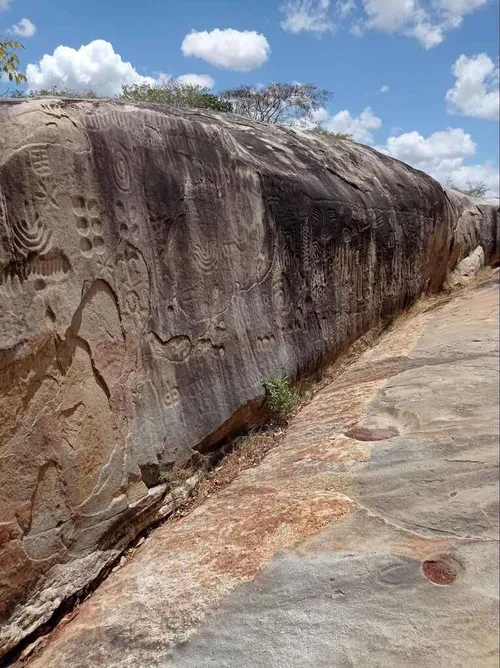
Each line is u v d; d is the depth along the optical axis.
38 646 2.42
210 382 3.70
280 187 4.65
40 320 2.41
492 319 6.82
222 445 3.98
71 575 2.62
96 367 2.75
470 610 2.45
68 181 2.57
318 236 5.27
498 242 12.27
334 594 2.58
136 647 2.35
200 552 2.93
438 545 2.88
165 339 3.28
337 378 5.75
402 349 6.26
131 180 3.00
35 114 2.46
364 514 3.16
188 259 3.48
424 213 8.16
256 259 4.28
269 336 4.49
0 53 4.14
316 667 2.22
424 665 2.20
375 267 6.70
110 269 2.83
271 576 2.71
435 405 4.50
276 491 3.48
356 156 7.25
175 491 3.35
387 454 3.81
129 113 3.07
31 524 2.42
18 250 2.30
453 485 3.40
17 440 2.33
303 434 4.38
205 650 2.32
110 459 2.84
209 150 3.74
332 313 5.71
